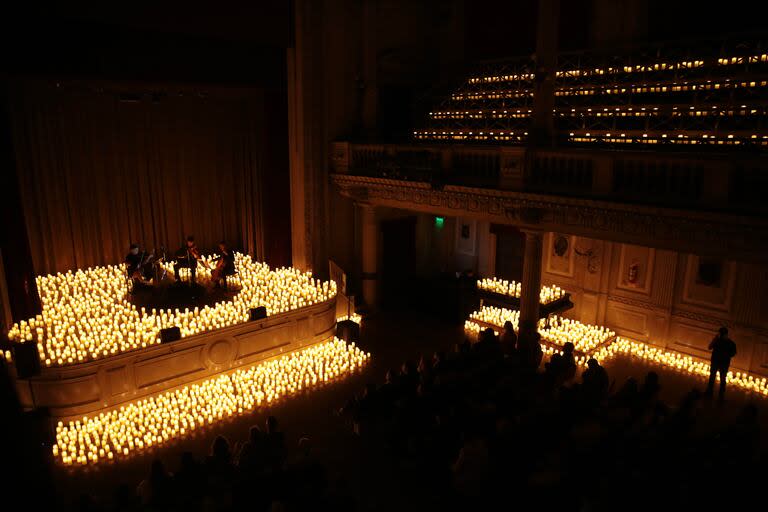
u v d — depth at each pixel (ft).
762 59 44.11
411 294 68.49
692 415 32.37
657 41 51.98
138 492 28.19
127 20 41.98
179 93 55.52
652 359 50.16
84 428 37.29
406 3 63.77
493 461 29.25
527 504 28.30
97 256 55.93
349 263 63.36
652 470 27.17
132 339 40.91
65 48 40.27
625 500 25.16
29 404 36.88
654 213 34.58
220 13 47.42
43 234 51.60
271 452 30.19
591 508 24.27
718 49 48.01
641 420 32.55
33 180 50.01
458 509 29.94
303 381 45.37
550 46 43.24
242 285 54.65
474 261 70.23
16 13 37.47
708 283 47.85
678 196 34.24
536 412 31.78
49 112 49.93
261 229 62.85
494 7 63.36
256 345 46.47
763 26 45.96
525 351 46.80
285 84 55.88
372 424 36.70
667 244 35.81
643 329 52.60
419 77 67.26
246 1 49.06
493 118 59.72
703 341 48.78
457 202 48.19
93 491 31.63
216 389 42.68
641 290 52.29
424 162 49.96
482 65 65.67
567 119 53.26
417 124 67.46
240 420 39.42
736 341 46.68
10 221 40.50
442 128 62.64
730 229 32.24
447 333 56.49
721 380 42.06
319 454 35.35
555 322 56.39
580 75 56.08
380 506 30.42
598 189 38.04
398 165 51.21
